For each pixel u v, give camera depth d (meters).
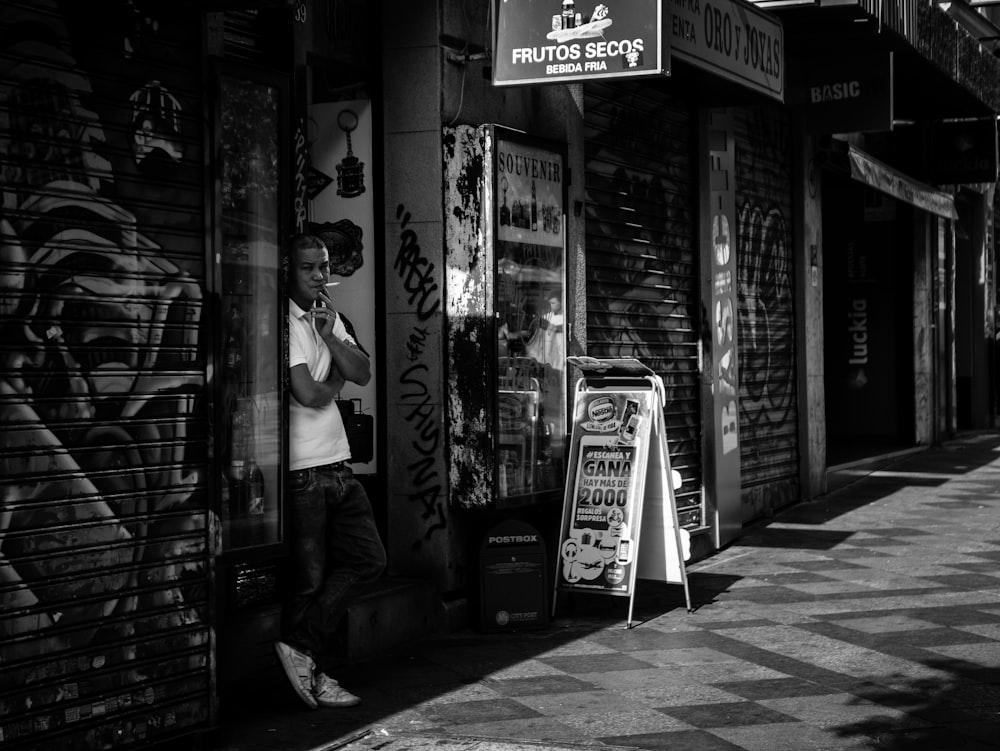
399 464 7.21
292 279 5.64
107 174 4.61
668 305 9.66
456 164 7.05
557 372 7.77
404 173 7.16
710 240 10.21
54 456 4.40
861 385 17.62
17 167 4.29
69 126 4.48
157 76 4.82
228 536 5.37
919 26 12.25
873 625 7.11
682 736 5.12
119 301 4.65
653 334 9.40
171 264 4.85
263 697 5.75
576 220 8.16
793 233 12.45
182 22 4.92
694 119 10.07
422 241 7.12
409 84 7.13
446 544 7.11
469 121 7.27
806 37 11.02
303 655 5.51
